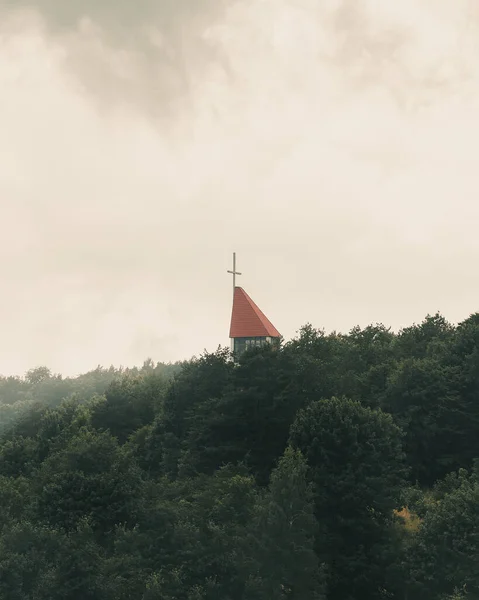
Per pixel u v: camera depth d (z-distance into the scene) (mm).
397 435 79750
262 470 85562
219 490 73438
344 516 71062
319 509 71062
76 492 76062
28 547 67812
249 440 89188
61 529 70312
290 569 61500
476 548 61562
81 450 82312
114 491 75562
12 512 81750
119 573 62969
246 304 141250
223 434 90500
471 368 95250
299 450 70062
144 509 73062
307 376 94062
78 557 63094
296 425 79500
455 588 59031
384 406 95312
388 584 66438
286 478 65750
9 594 62375
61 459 86938
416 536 68125
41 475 88125
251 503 71250
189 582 61938
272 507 63469
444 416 91500
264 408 88812
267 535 62312
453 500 67000
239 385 92500
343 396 82250
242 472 80250
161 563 64000
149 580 60750
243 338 138875
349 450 74938
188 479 83250
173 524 67375
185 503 72312
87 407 147625
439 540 64000
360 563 67062
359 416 78438
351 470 73062
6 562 63438
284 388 91062
